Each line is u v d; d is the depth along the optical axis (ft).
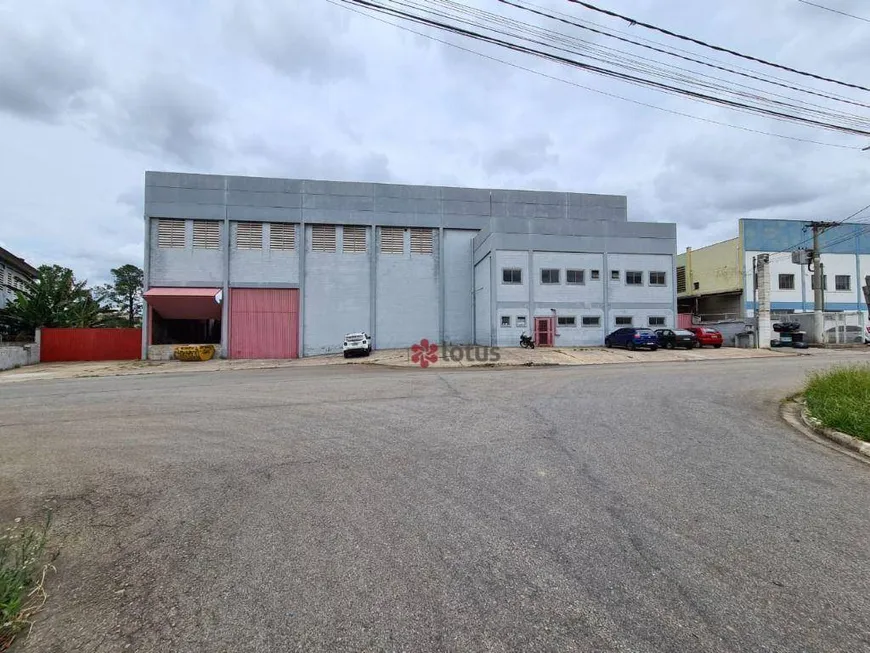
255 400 33.35
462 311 108.88
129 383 50.90
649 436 21.18
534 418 25.05
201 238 99.71
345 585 9.42
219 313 102.63
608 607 8.63
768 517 12.60
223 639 7.89
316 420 25.44
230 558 10.60
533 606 8.67
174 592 9.32
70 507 13.75
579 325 95.25
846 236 128.16
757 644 7.63
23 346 87.04
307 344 102.42
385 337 105.50
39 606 8.89
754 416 25.94
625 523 12.21
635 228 98.48
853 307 126.82
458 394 34.30
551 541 11.22
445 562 10.28
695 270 143.13
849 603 8.73
